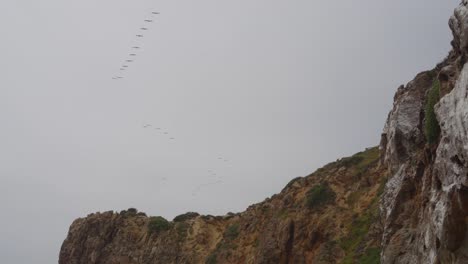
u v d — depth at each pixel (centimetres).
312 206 6269
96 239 9606
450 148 2641
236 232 7969
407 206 4025
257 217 7706
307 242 5953
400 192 4109
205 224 9094
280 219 6500
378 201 5509
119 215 9944
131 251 9044
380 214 5022
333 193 6300
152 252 8788
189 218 9662
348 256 5228
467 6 2827
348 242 5494
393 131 4694
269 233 6512
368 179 6122
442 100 2802
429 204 3047
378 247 4900
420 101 4709
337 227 5791
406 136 4528
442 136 2811
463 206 2488
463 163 2480
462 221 2511
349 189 6259
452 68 3114
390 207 4162
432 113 3372
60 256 10188
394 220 4041
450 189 2552
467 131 2416
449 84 3059
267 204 7788
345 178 6450
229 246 7662
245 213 8344
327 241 5712
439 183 2942
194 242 8650
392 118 4888
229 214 9562
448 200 2555
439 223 2641
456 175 2539
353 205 5969
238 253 7369
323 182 6525
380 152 6162
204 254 8244
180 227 9106
